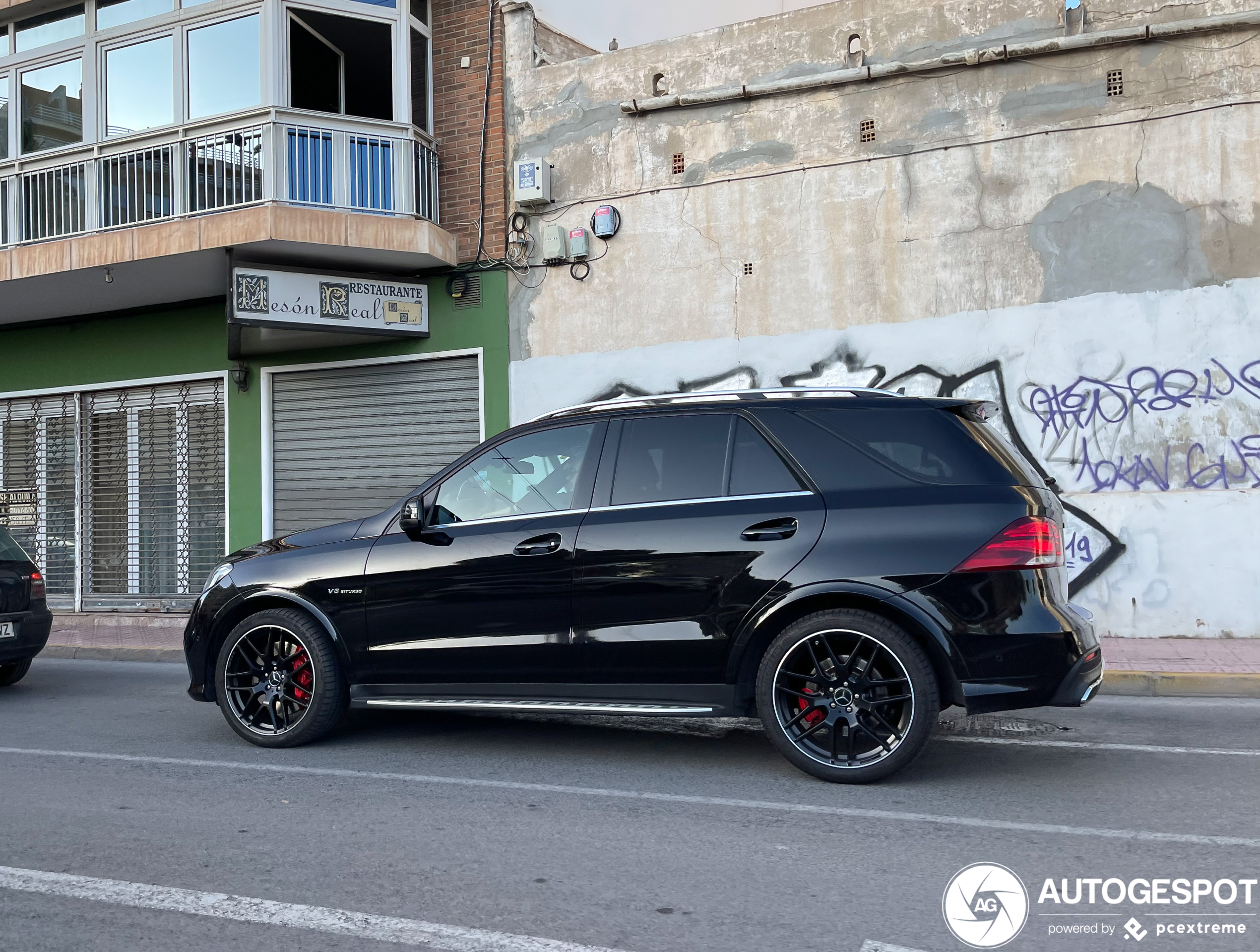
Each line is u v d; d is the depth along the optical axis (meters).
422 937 3.37
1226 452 9.66
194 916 3.56
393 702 5.94
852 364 10.90
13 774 5.65
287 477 13.58
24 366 14.96
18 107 13.60
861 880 3.82
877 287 10.84
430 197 12.75
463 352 12.65
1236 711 7.11
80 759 6.00
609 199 12.01
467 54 12.80
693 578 5.30
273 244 11.65
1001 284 10.38
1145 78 9.97
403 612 5.86
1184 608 9.70
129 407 14.44
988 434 5.29
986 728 6.48
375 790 5.16
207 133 12.36
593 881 3.84
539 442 5.88
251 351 13.48
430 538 5.90
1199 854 4.07
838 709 5.08
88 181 12.94
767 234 11.30
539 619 5.58
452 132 12.84
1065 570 5.23
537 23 12.85
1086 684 4.92
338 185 12.21
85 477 14.62
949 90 10.62
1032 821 4.52
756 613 5.17
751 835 4.35
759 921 3.46
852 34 11.02
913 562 4.95
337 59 12.66
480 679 5.73
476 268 12.59
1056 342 10.18
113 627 12.84
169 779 5.46
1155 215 9.91
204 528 13.96
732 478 5.43
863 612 5.03
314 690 6.02
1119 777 5.25
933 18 10.71
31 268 12.58
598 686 5.49
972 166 10.52
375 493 13.10
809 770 5.14
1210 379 9.71
